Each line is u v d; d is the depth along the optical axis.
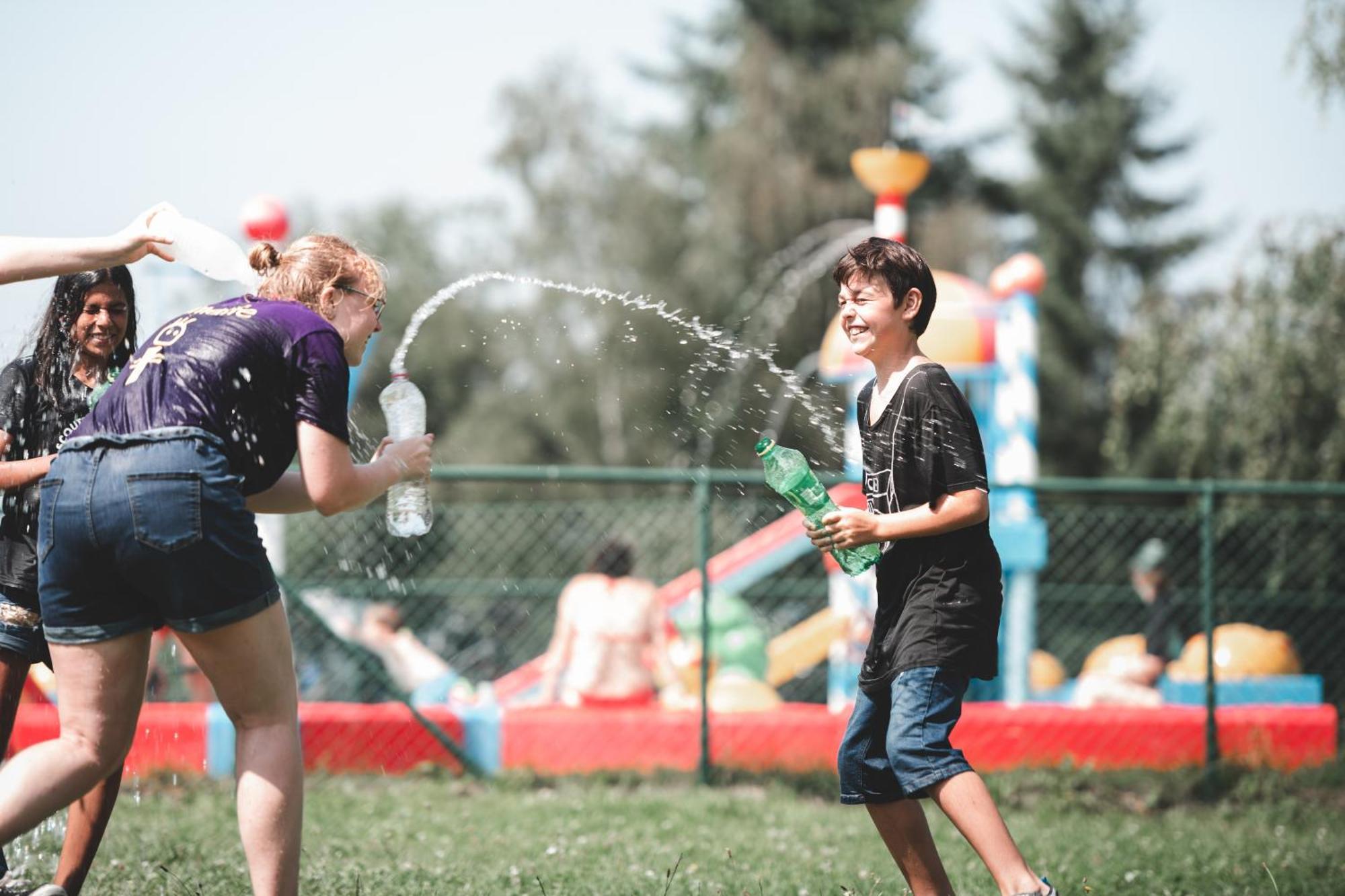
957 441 8.51
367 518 22.95
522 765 19.06
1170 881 12.06
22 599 8.91
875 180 28.30
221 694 7.66
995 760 19.56
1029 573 25.11
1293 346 30.41
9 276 8.21
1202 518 19.17
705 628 18.67
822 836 14.40
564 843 13.27
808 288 77.12
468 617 28.98
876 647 8.80
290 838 7.57
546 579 24.80
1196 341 32.94
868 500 9.15
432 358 97.94
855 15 86.81
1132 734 19.66
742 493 18.67
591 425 90.44
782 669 26.00
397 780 18.41
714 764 19.05
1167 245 97.94
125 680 7.69
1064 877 11.98
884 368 9.05
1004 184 95.62
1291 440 30.67
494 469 17.80
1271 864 13.04
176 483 7.21
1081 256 96.31
